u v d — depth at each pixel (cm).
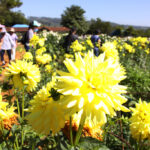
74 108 92
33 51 687
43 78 408
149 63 1023
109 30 6669
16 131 153
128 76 536
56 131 110
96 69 109
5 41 818
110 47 310
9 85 195
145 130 151
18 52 1248
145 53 1118
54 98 101
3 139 149
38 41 704
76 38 791
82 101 91
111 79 102
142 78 529
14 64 175
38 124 112
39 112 115
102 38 1303
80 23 5978
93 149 105
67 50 787
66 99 93
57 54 875
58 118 110
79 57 110
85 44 1055
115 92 101
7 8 5216
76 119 119
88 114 92
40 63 448
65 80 93
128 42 1476
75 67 102
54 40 1180
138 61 1032
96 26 6688
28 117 118
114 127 228
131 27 4338
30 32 727
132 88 489
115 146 207
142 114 153
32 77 175
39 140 151
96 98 99
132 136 160
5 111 161
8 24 5831
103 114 95
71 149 101
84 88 100
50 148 144
